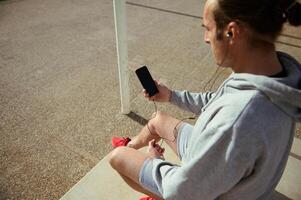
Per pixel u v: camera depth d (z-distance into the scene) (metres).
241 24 0.99
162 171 1.32
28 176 2.23
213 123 1.05
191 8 5.35
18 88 3.20
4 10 5.14
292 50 3.95
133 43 4.15
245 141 0.98
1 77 3.38
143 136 1.97
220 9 1.02
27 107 2.92
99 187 2.13
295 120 1.08
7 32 4.40
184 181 1.14
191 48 4.04
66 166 2.31
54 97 3.07
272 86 0.97
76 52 3.91
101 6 5.41
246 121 0.97
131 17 4.96
